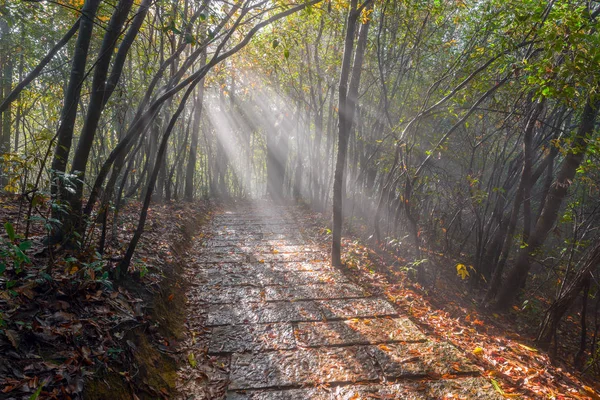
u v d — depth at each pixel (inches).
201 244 327.9
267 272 251.4
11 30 301.6
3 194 260.7
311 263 274.5
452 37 359.9
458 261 319.0
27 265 133.2
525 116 241.4
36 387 86.7
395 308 202.5
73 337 107.8
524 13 202.8
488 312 242.7
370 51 389.7
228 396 123.5
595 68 170.7
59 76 320.8
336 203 260.4
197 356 146.6
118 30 153.9
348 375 135.8
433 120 378.6
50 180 133.1
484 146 354.9
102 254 168.6
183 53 445.7
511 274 245.4
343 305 198.4
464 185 289.0
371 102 437.1
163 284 184.9
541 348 196.7
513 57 244.8
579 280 186.7
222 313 185.8
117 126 358.6
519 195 239.6
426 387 130.7
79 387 92.5
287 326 172.9
